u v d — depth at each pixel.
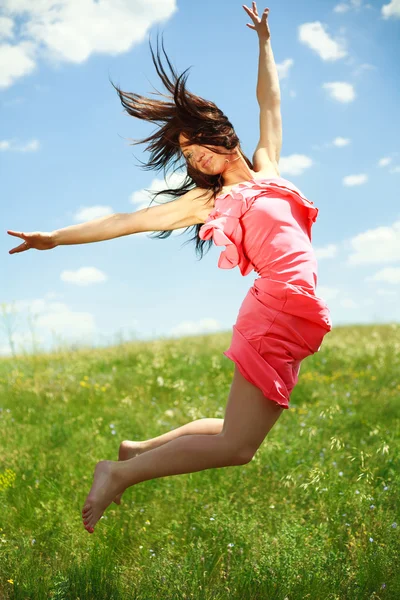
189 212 3.39
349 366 9.28
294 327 3.02
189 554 3.29
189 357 9.60
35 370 9.02
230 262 3.21
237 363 3.02
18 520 3.89
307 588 2.94
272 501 4.08
